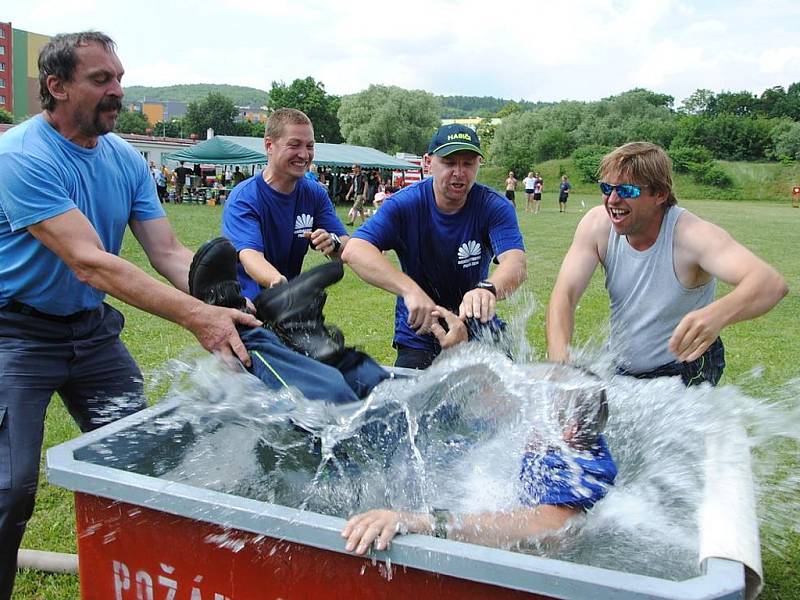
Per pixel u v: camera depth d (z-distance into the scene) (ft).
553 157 194.59
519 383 7.71
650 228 9.23
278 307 8.84
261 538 6.08
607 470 6.92
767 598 9.34
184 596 6.55
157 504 6.31
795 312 27.91
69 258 8.05
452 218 10.71
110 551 6.82
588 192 165.17
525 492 6.97
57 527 11.28
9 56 338.13
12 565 8.41
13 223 8.04
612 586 4.96
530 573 5.15
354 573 5.81
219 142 82.99
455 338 9.23
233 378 8.09
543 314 23.81
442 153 9.97
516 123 201.36
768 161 180.14
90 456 7.48
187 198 91.20
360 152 109.29
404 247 10.95
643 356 9.77
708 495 6.81
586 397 7.18
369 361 9.08
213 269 8.59
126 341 20.88
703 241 8.84
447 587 5.55
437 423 8.13
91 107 8.32
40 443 8.72
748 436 8.34
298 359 8.07
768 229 69.67
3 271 8.42
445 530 6.15
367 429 7.98
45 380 8.73
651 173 8.66
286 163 11.99
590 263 9.82
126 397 9.73
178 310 7.95
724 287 31.76
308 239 12.56
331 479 7.74
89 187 8.80
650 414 8.38
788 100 236.43
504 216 10.90
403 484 7.49
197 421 8.47
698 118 193.67
